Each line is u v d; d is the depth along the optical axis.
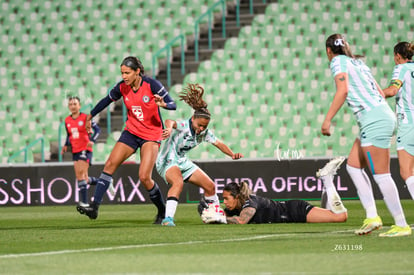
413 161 23.02
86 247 19.36
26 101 62.16
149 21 67.94
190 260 16.12
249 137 55.97
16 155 53.97
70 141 40.34
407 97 22.89
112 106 59.16
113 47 65.88
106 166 27.16
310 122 57.41
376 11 66.12
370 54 63.19
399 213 20.78
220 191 46.34
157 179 46.31
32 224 30.56
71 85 62.75
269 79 60.41
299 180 46.12
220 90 58.97
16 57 66.62
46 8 71.00
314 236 21.31
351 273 13.89
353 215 32.88
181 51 64.12
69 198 47.03
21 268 15.25
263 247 18.50
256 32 64.38
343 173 46.09
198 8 68.44
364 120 20.39
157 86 26.59
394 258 15.95
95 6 70.06
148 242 20.53
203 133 27.23
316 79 60.97
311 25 65.00
